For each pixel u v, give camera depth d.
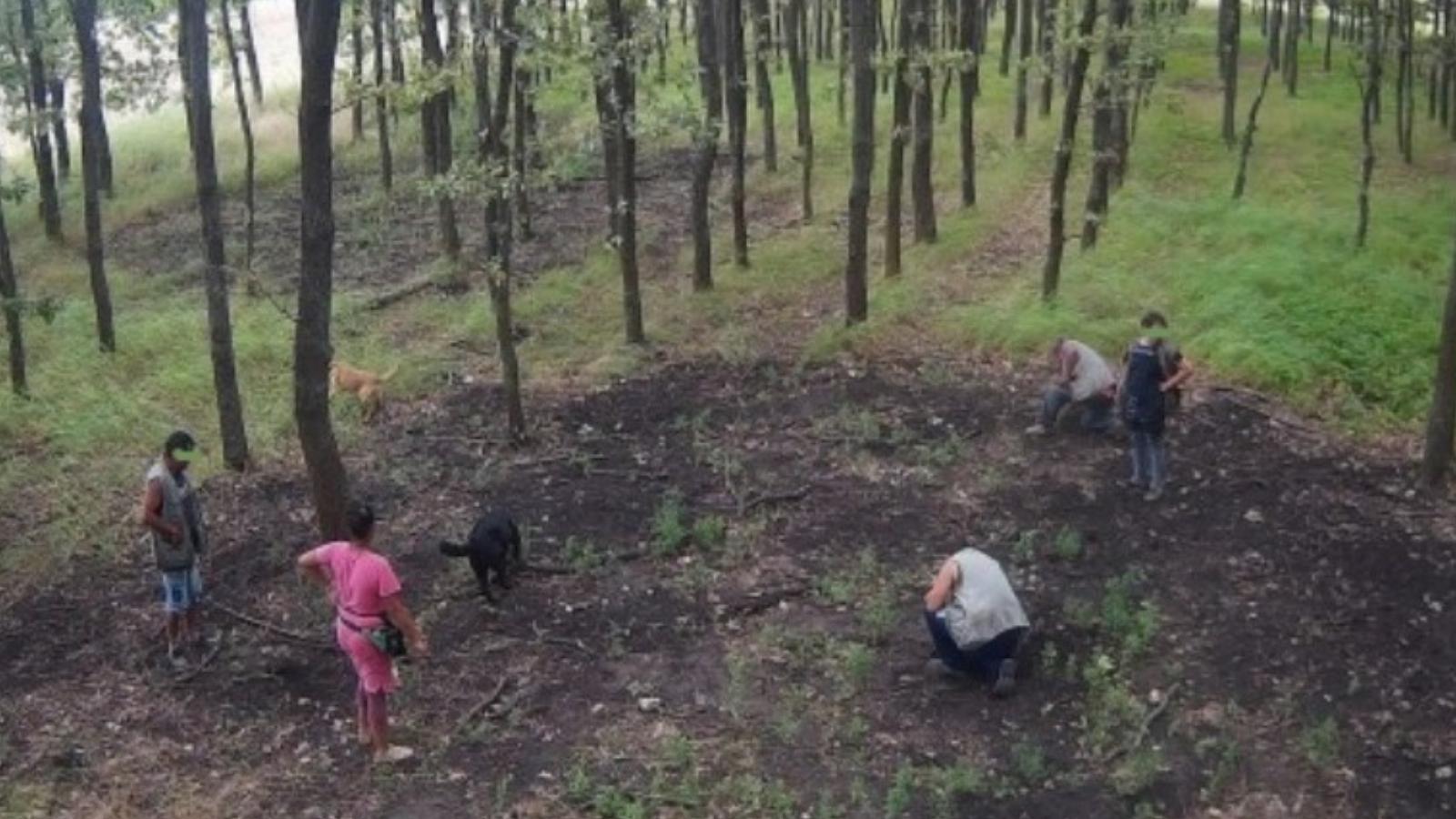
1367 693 10.12
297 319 11.78
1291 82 29.19
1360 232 19.59
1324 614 11.11
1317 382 15.95
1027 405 15.26
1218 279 17.98
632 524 12.82
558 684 10.38
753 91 30.50
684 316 18.42
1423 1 28.03
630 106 16.86
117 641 11.41
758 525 12.68
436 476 14.13
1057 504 13.02
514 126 15.46
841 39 27.08
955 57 18.05
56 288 21.81
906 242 20.61
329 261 11.62
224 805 9.14
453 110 28.98
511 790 9.19
